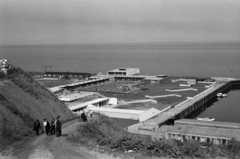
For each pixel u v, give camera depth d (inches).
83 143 1031.0
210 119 4409.5
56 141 1059.9
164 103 5098.4
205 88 6786.4
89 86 6983.3
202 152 960.3
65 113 1729.8
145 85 7199.8
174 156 907.4
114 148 971.9
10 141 1039.0
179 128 2546.8
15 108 1310.3
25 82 1720.0
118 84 7377.0
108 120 1523.1
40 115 1467.8
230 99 6353.3
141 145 968.9
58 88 6013.8
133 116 3863.2
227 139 2188.7
